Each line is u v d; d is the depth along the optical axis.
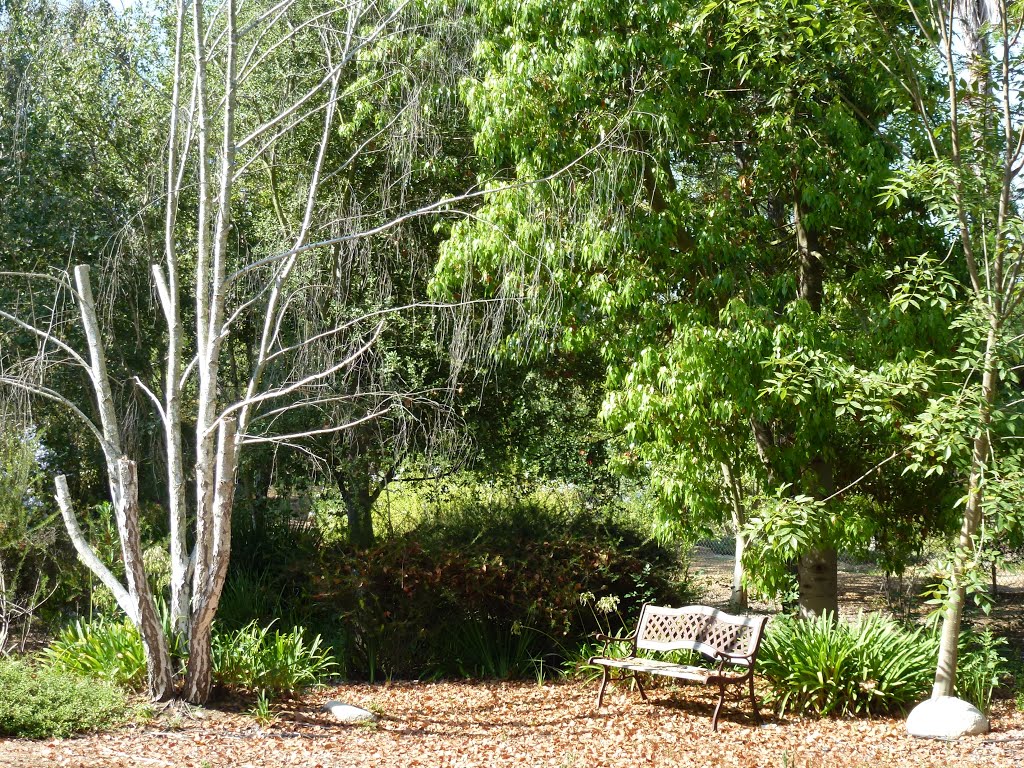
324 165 11.62
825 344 8.24
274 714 7.55
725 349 8.11
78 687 7.11
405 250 11.79
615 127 8.64
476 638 9.97
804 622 8.64
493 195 9.00
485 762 6.53
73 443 11.41
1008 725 7.38
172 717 7.20
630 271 8.73
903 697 7.80
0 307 10.54
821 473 9.44
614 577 10.10
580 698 8.72
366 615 9.76
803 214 9.20
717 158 9.74
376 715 7.87
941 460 6.88
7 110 11.33
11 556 10.10
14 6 11.70
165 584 10.80
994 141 7.55
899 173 7.55
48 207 11.21
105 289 10.49
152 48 12.38
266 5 11.42
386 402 10.63
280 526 11.87
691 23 8.89
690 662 9.10
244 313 11.78
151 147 11.86
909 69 7.69
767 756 6.66
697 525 9.21
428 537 10.69
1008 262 7.35
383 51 9.78
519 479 12.91
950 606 7.22
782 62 8.69
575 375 12.60
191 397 12.31
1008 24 7.18
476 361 10.17
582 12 8.59
